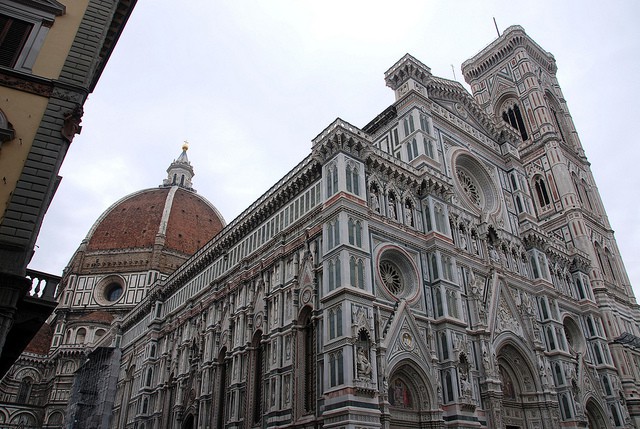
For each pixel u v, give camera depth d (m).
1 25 26.56
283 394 37.88
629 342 61.84
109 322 100.31
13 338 25.98
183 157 160.25
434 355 37.53
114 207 131.38
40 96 25.84
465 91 59.75
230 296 50.75
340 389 30.88
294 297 40.12
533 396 45.06
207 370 49.59
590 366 54.09
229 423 42.53
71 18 28.56
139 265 112.00
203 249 62.00
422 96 52.09
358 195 39.06
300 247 42.06
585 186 81.31
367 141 41.91
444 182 46.75
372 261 37.53
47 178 24.27
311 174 43.91
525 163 81.94
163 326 66.44
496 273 47.50
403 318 36.62
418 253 41.94
